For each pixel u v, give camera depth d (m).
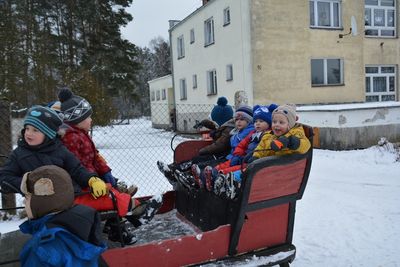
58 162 2.61
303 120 11.39
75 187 2.74
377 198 5.88
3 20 16.67
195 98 18.78
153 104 25.28
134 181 7.70
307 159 3.21
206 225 3.55
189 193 3.89
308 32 14.65
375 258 3.87
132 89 27.50
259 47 13.98
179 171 3.92
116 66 26.55
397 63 16.73
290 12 14.30
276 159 3.01
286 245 3.31
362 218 4.99
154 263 2.70
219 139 4.48
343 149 10.31
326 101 15.14
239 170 3.38
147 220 3.28
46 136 2.56
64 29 27.41
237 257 3.06
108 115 12.92
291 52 14.43
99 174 3.33
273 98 14.28
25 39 16.89
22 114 10.84
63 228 1.93
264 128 3.85
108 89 24.67
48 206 1.94
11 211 5.16
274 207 3.19
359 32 15.55
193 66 18.70
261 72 14.05
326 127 10.66
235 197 3.04
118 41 27.25
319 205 5.60
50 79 12.82
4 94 12.60
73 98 3.21
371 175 7.46
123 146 13.18
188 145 4.55
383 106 10.73
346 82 15.48
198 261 2.90
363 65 15.81
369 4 16.14
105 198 2.87
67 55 26.75
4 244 2.71
